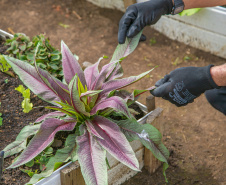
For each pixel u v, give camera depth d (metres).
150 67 2.13
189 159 1.70
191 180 1.62
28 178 1.40
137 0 2.25
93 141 1.37
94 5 2.66
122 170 1.54
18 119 1.55
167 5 1.55
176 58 2.19
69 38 2.32
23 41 1.73
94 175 1.29
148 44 2.28
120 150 1.33
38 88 1.42
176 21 2.23
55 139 1.49
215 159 1.70
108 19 2.50
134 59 2.19
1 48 1.80
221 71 1.42
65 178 1.35
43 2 2.67
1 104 1.59
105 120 1.41
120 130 1.39
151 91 1.50
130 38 1.53
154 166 1.62
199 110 1.92
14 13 2.53
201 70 1.45
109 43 2.30
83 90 1.39
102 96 1.42
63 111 1.40
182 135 1.80
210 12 2.08
